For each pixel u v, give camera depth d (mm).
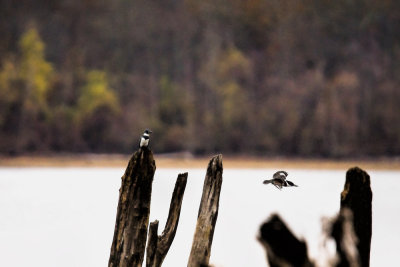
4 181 46125
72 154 74250
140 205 9523
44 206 29812
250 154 75812
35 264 17500
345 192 7316
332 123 75438
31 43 82625
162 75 91375
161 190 33125
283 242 4852
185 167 66375
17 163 68375
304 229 5035
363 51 95188
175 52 95438
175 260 16594
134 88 84625
